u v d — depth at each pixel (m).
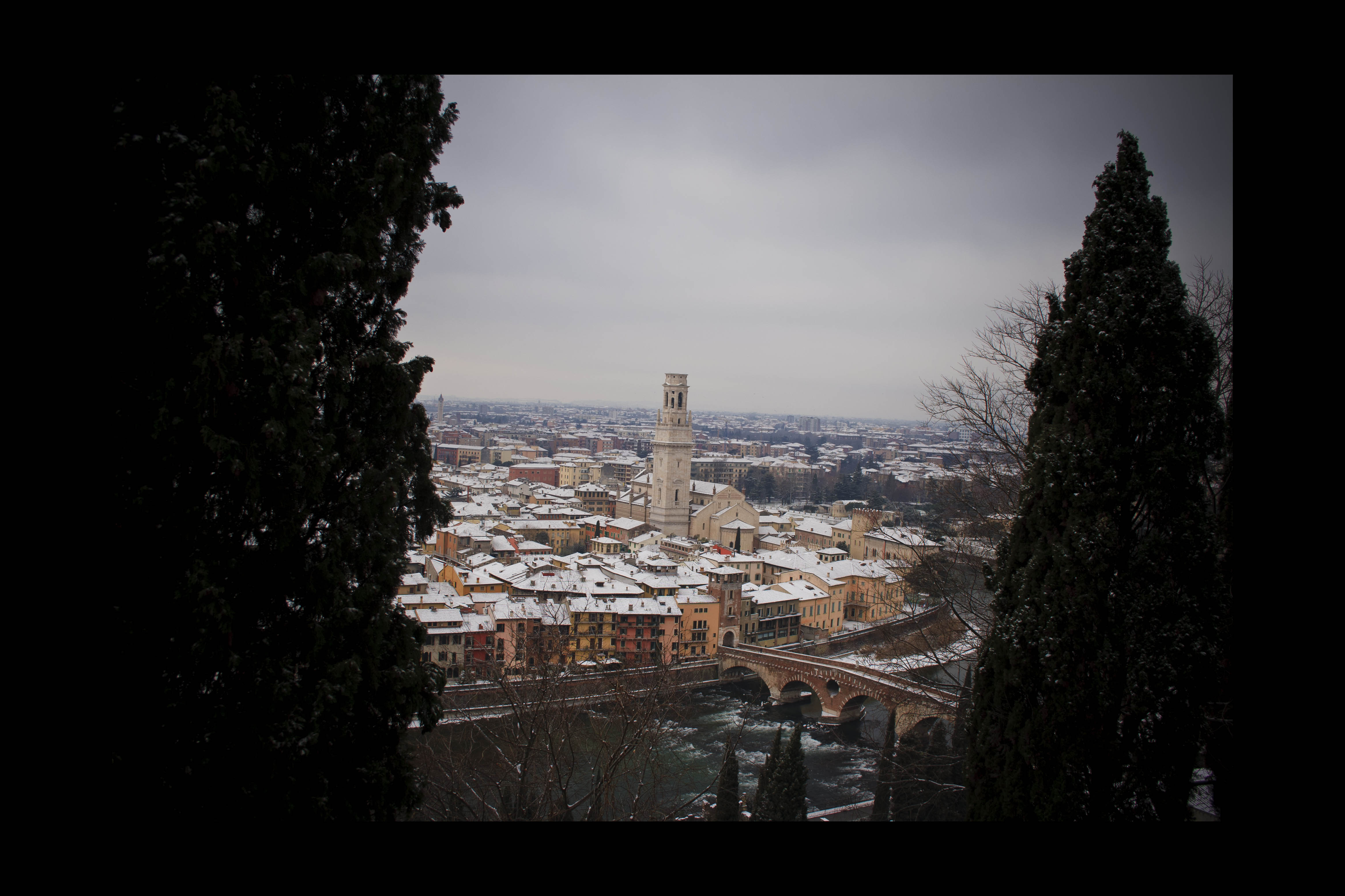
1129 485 37.28
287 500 28.80
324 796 28.84
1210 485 43.56
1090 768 36.12
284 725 27.88
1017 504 55.88
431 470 35.34
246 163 27.44
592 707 91.81
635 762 78.44
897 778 88.75
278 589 30.75
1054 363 41.25
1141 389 37.47
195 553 27.36
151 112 26.61
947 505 85.19
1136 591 36.69
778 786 88.44
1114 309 38.59
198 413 26.34
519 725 70.31
